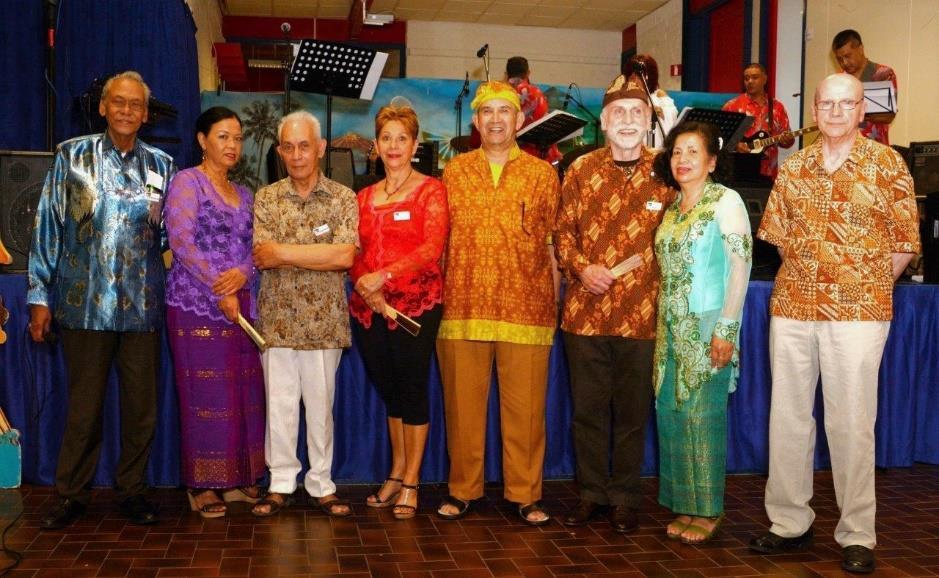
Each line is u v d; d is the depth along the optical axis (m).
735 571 2.73
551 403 3.75
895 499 3.55
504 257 3.05
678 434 2.96
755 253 4.02
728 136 4.64
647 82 3.01
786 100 8.14
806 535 2.97
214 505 3.18
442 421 3.68
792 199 2.82
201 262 3.03
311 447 3.25
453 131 7.47
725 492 3.63
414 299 3.11
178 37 5.31
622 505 3.12
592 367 3.08
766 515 3.32
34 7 4.76
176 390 3.20
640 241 2.99
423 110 7.41
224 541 2.91
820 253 2.75
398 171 3.16
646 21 11.39
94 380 3.07
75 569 2.64
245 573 2.63
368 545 2.90
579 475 3.20
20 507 3.25
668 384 2.96
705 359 2.88
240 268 3.09
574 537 3.03
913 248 2.69
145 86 3.05
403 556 2.81
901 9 6.70
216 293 3.05
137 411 3.11
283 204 3.12
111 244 3.01
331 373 3.22
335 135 7.26
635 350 3.01
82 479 3.12
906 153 4.64
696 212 2.87
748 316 3.80
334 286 3.15
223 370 3.11
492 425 3.70
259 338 3.07
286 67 4.99
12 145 4.70
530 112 6.03
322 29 11.77
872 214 2.71
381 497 3.33
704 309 2.86
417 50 11.95
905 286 3.97
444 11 11.38
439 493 3.54
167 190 3.14
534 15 11.52
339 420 3.63
